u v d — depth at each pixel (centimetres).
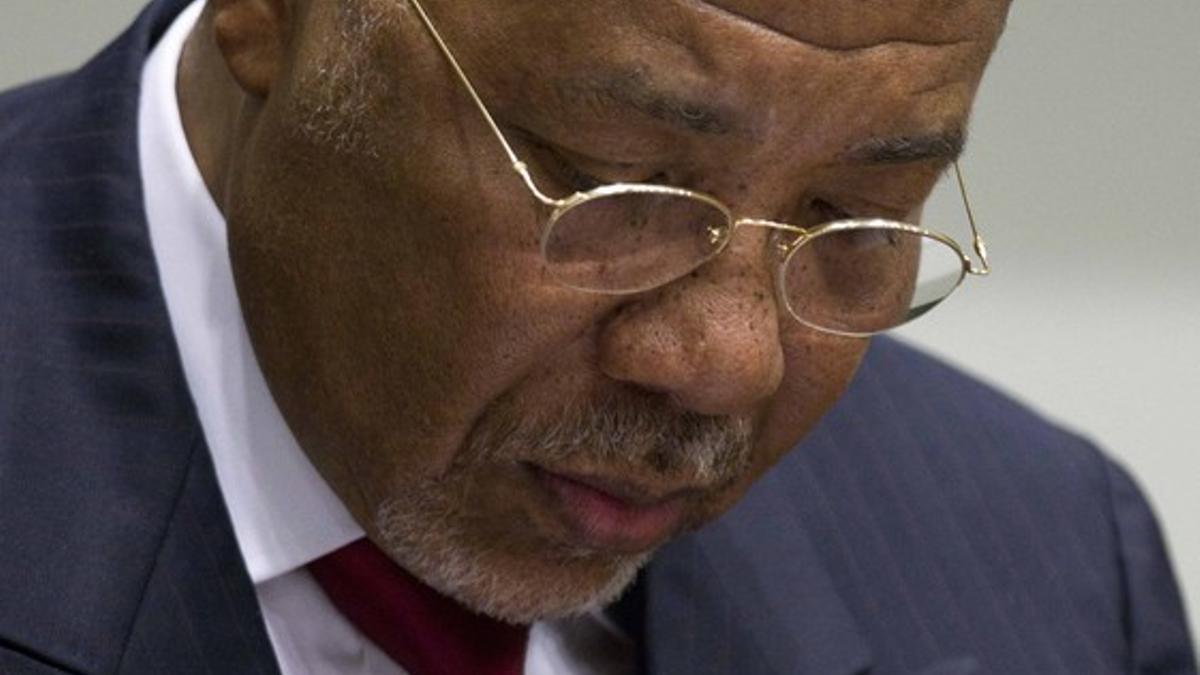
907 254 207
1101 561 278
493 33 186
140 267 222
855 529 261
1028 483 278
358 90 194
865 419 271
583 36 183
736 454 205
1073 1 371
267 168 204
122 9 345
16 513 211
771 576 249
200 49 228
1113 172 379
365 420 206
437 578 213
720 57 183
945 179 214
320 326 205
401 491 207
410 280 197
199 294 224
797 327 205
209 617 213
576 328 195
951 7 190
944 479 272
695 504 215
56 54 345
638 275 192
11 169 231
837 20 184
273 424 222
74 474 213
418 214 194
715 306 193
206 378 224
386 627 225
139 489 215
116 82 231
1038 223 381
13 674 206
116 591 210
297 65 199
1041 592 271
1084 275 383
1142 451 389
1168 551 286
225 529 216
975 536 270
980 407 283
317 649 227
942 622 261
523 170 189
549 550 211
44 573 209
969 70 195
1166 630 280
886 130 190
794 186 193
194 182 225
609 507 207
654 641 239
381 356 202
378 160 194
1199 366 386
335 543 223
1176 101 376
